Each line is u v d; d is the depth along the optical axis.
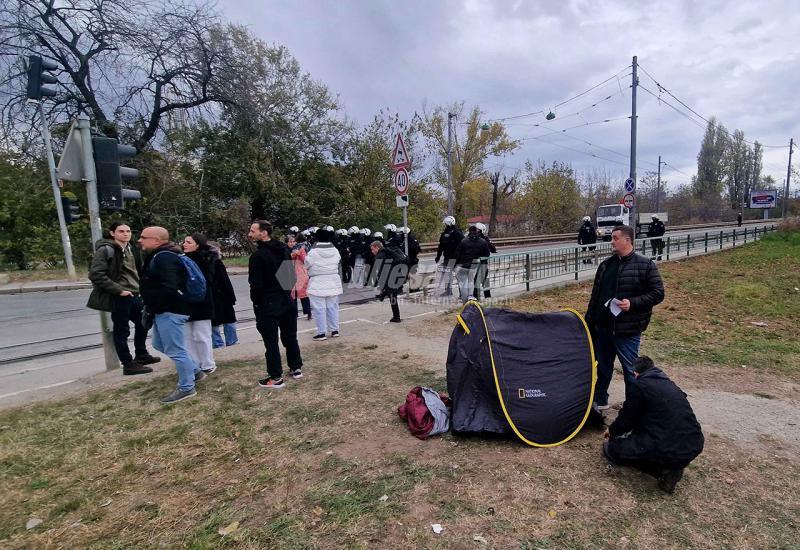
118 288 5.13
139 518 2.78
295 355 5.11
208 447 3.63
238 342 6.90
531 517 2.72
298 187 24.34
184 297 4.48
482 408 3.74
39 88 7.77
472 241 8.90
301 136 24.89
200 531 2.64
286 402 4.49
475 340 3.85
